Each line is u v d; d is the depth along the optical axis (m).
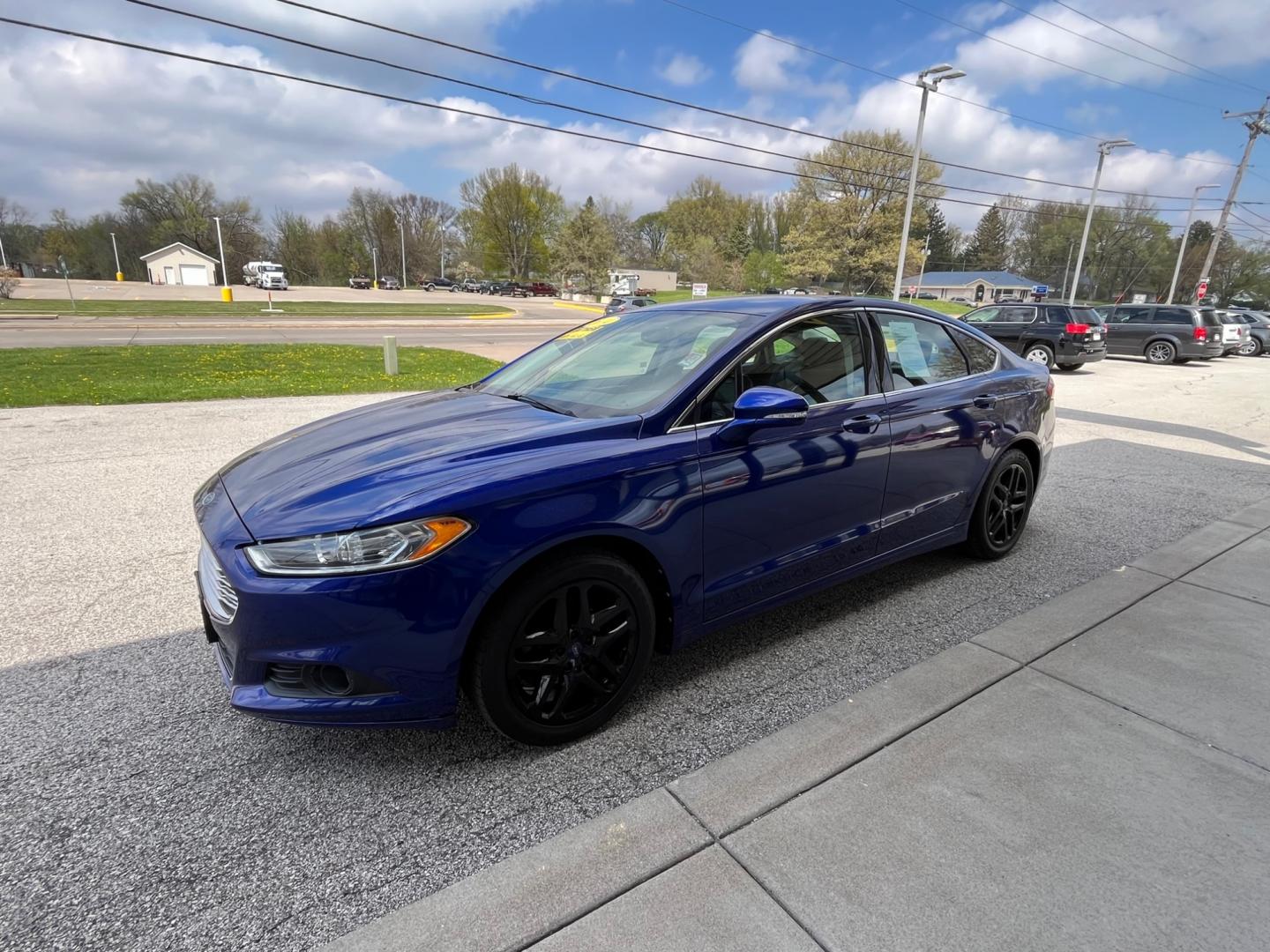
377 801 2.14
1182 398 11.65
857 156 53.12
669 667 2.93
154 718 2.55
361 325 27.83
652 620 2.52
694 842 1.95
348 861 1.90
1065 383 13.55
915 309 3.62
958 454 3.59
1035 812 2.05
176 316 28.77
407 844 1.97
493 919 1.71
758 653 3.04
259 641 2.06
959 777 2.21
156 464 5.91
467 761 2.34
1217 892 1.77
